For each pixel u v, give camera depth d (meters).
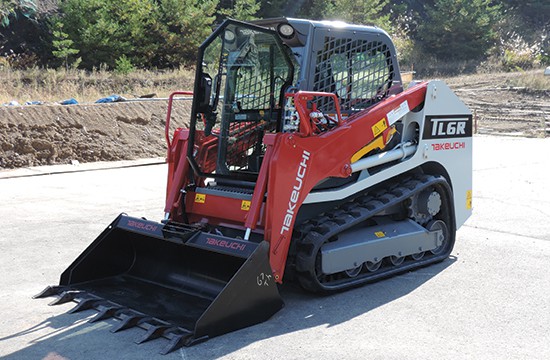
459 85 32.41
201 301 5.36
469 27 43.41
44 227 8.27
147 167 13.97
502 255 6.99
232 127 5.91
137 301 5.39
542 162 14.57
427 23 45.00
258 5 34.78
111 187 11.31
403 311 5.30
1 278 6.21
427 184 6.45
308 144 5.44
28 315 5.22
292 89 5.75
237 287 4.85
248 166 6.03
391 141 6.39
